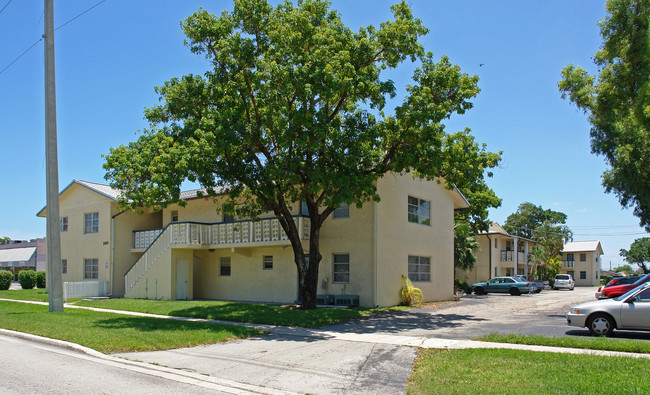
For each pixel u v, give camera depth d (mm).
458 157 19078
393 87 16750
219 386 8016
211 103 16984
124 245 29297
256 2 16031
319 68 14875
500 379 7852
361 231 21281
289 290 23016
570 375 7906
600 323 12383
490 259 47750
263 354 10727
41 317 16203
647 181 24156
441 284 26672
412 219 24375
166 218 29906
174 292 24219
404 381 8383
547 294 36875
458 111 17578
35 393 7227
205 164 14797
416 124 16422
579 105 18234
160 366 9398
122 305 21078
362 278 21031
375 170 17656
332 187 16047
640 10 15391
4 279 35000
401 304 22469
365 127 16703
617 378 7598
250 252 24812
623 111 17547
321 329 14688
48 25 17734
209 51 16375
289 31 15797
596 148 24641
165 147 15492
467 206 30281
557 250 57188
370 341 12406
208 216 27312
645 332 13070
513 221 86375
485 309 21625
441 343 11836
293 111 15148
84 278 30375
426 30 16859
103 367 9258
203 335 12672
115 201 28797
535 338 11523
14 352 10828
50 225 17938
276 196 18250
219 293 25922
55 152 17891
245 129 15984
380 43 16766
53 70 17750
